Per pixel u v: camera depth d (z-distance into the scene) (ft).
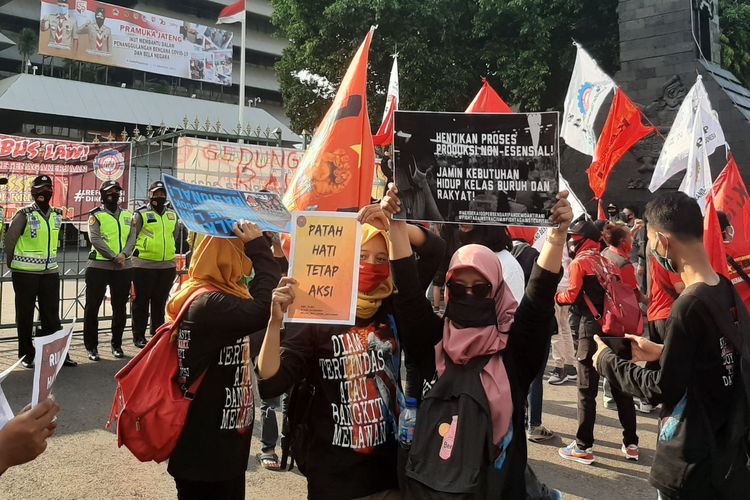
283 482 13.85
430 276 8.94
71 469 13.94
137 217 25.07
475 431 6.70
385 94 61.87
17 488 12.87
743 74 61.26
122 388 7.95
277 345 7.23
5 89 104.94
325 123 9.18
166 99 123.95
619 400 15.39
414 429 7.09
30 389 19.42
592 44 57.62
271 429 14.76
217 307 7.76
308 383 8.01
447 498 6.42
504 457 6.82
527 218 7.17
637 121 23.85
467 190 7.30
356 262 7.20
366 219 7.32
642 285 30.89
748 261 14.15
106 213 23.65
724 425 7.35
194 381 7.89
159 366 8.00
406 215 7.34
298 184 9.22
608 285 14.52
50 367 5.65
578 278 14.73
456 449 6.63
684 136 21.63
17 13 127.03
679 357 7.23
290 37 67.05
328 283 7.20
